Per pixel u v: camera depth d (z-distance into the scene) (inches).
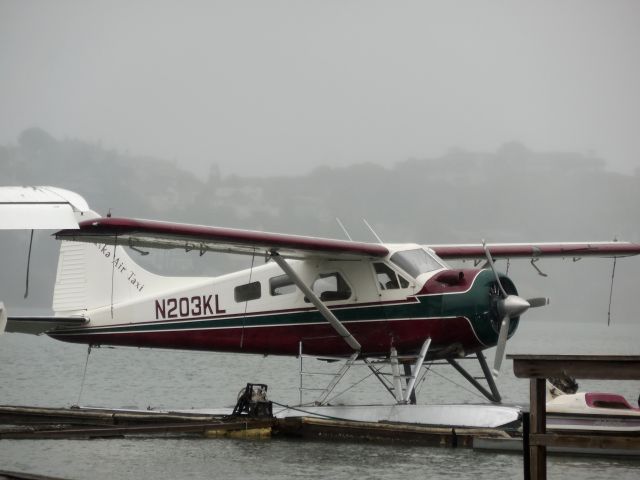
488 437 1724.9
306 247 1907.0
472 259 2347.4
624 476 1487.5
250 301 2102.6
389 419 1876.2
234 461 1568.7
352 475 1459.2
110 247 2279.8
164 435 1817.2
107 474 1440.7
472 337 1925.4
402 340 1964.8
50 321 2229.3
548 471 1530.5
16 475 1314.0
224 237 1827.0
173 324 2176.4
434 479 1438.2
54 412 1994.3
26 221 1203.2
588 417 1646.2
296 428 1868.8
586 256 2425.0
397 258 1988.2
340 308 2018.9
